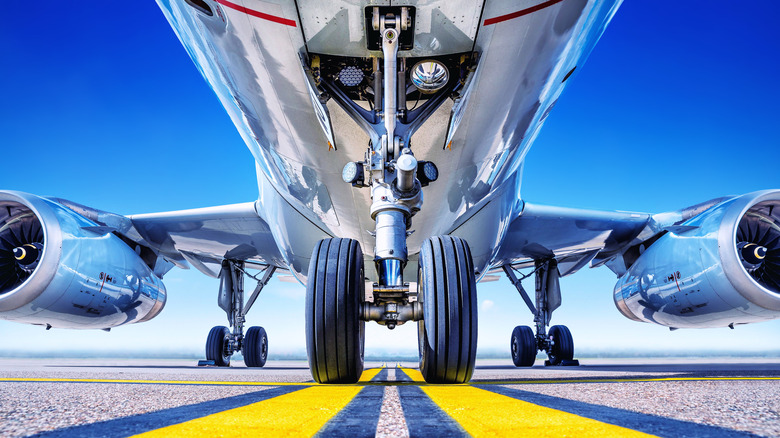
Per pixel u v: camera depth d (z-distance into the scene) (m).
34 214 6.20
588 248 8.20
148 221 7.31
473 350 2.97
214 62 3.84
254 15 3.14
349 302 2.96
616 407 1.78
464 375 3.00
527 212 7.11
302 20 3.10
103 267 6.38
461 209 5.16
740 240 5.99
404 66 3.36
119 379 3.73
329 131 3.95
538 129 4.74
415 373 5.94
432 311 2.96
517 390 2.55
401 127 3.51
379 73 3.43
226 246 8.30
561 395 2.26
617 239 7.59
